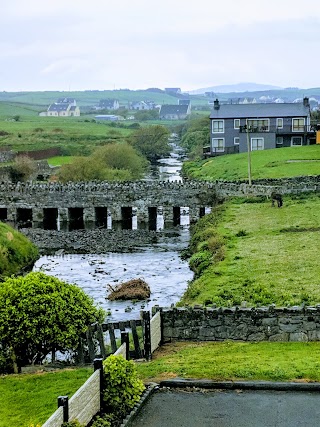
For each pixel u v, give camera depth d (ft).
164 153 572.10
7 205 301.22
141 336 104.83
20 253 201.26
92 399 70.95
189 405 74.33
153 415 72.18
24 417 72.79
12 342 89.10
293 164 331.57
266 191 264.93
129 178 367.86
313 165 323.57
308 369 80.79
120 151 400.67
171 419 71.05
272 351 90.74
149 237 256.52
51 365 92.79
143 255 217.77
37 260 212.02
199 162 425.69
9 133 651.66
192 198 283.59
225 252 171.12
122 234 265.34
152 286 168.45
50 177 392.88
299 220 209.87
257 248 171.42
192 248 214.48
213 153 436.76
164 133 567.59
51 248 236.02
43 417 71.87
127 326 94.07
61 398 64.54
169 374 82.48
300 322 96.63
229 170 342.03
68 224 296.92
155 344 97.04
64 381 83.71
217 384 78.54
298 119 419.33
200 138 565.53
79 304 94.79
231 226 212.84
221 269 149.69
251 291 124.88
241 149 424.87
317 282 129.08
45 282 93.91
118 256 217.77
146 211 288.71
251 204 256.73
